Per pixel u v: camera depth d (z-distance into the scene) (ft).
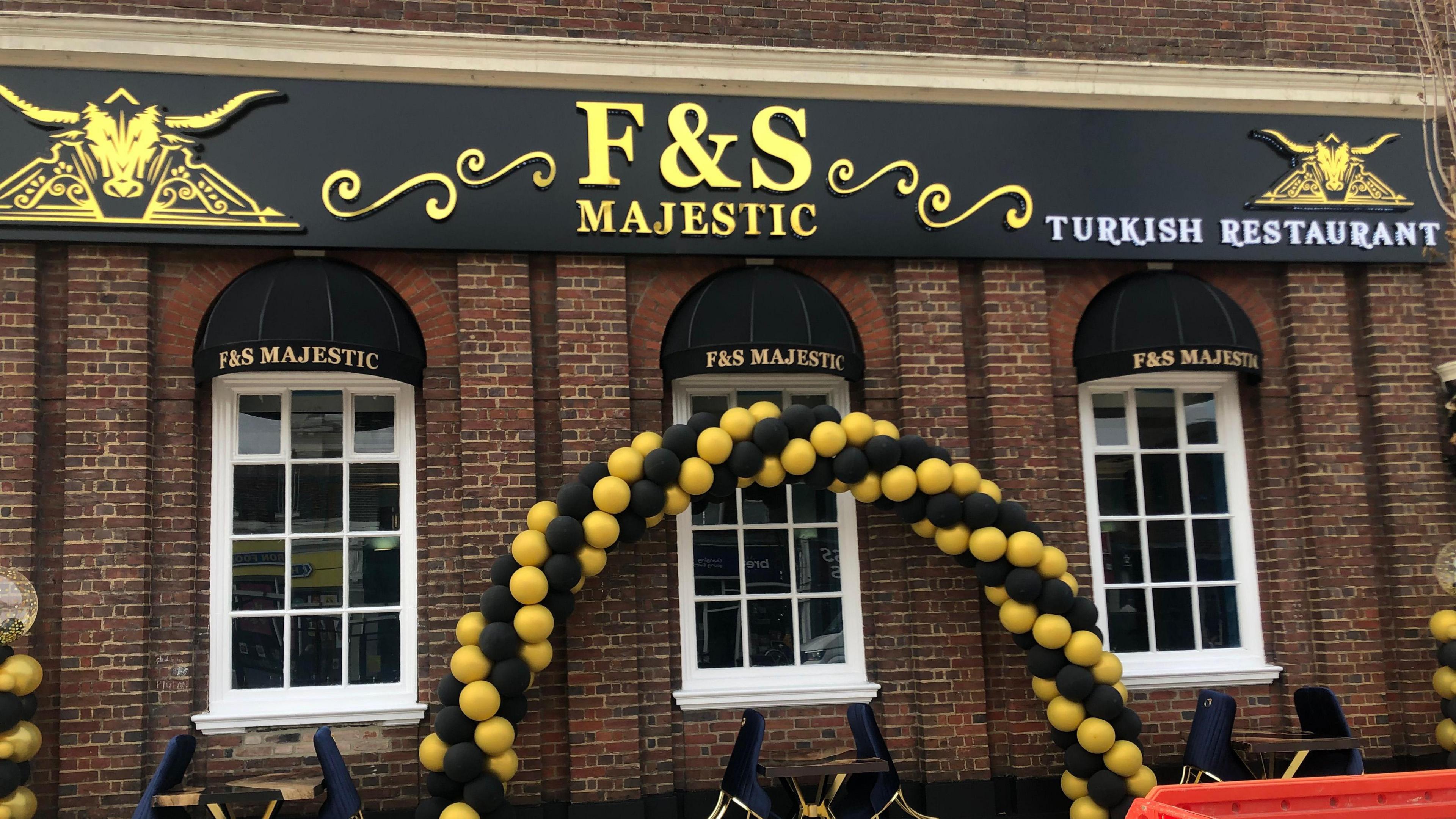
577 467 23.81
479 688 20.56
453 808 20.48
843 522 25.54
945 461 22.48
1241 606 26.55
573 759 22.99
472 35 23.79
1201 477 27.02
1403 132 27.94
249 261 23.63
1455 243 27.81
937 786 24.04
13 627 20.35
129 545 22.16
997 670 24.80
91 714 21.66
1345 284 27.48
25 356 22.33
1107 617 26.07
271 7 23.94
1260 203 26.96
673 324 24.90
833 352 24.21
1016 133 26.13
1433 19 28.27
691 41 25.49
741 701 24.20
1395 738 26.05
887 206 25.48
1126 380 26.94
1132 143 26.58
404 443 24.22
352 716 22.71
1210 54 27.73
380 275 24.03
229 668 23.03
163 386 23.00
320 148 23.53
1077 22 27.22
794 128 25.29
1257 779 22.47
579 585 21.50
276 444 23.89
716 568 25.17
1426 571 26.50
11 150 22.52
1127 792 21.90
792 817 21.91
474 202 23.98
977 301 26.16
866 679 24.89
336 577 23.72
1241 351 25.53
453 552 23.57
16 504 21.94
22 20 22.34
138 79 23.04
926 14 26.50
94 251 22.81
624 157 24.62
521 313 24.11
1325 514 26.32
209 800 18.92
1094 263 26.66
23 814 20.11
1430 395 27.27
